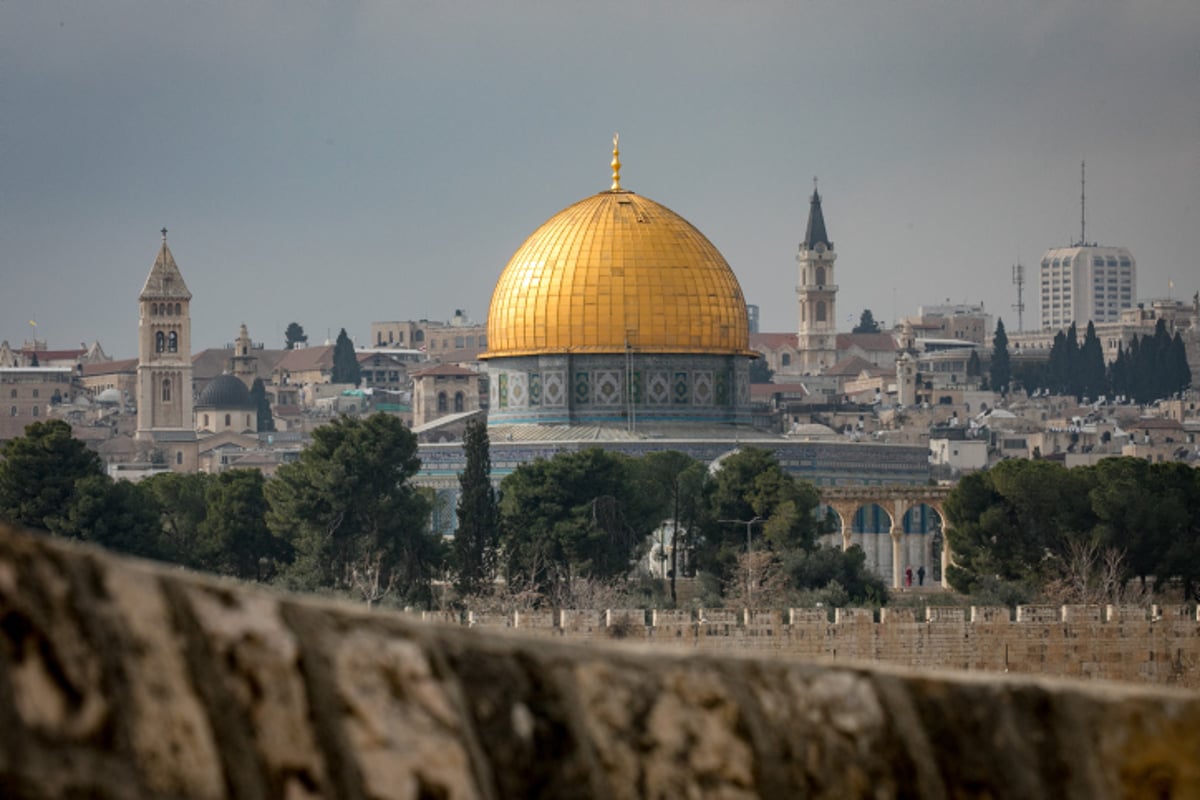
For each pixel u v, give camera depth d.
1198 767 53.25
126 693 41.31
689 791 48.97
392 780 44.16
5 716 39.47
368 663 45.19
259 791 42.47
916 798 51.53
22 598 40.69
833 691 52.12
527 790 47.03
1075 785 52.88
